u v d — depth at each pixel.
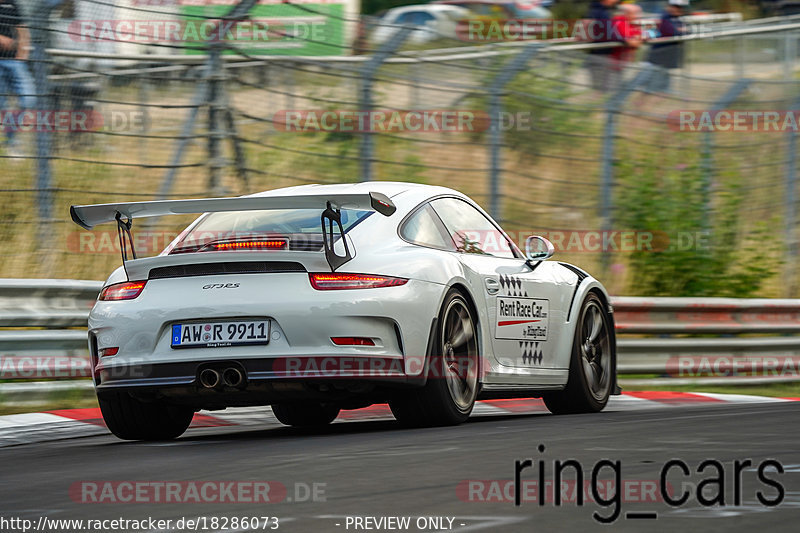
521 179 41.94
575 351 24.22
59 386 26.50
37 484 13.91
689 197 44.38
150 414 20.42
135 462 15.94
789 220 46.44
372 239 19.36
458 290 20.34
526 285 22.55
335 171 38.12
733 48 55.00
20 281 26.36
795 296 46.12
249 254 18.53
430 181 40.88
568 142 41.59
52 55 30.64
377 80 35.28
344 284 18.36
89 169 32.81
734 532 9.60
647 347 33.75
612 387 25.62
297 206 18.52
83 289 27.89
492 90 37.25
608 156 40.25
